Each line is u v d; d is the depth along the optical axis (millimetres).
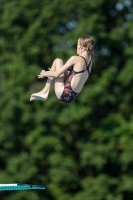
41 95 26328
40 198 63438
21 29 66312
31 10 66688
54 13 65938
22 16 66500
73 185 63750
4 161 63906
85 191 62344
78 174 64938
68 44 65750
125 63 67562
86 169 64500
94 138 64188
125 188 61781
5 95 64500
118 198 61750
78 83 25719
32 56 65438
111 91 65188
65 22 66125
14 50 66875
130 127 63625
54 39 65375
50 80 26344
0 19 67625
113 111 67438
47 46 65500
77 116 63125
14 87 65062
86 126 64438
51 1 66625
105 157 62750
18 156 63625
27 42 65062
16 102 63750
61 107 64938
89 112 63375
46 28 65812
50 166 64125
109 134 63781
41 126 63844
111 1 67062
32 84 66938
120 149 63844
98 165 62375
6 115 63281
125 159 62000
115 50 67938
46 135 63906
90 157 62781
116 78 65125
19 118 64188
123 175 63188
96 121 65250
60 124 64562
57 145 63375
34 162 63812
